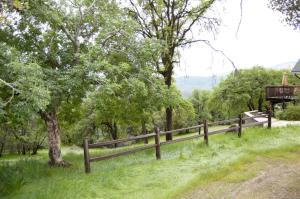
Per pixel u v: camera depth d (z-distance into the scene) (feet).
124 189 26.21
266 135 48.14
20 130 82.02
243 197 21.62
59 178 30.17
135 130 107.34
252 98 140.46
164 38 55.67
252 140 44.93
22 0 32.53
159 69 54.75
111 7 45.85
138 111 49.90
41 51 39.22
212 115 187.62
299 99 82.43
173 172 30.32
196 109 172.86
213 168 29.27
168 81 57.93
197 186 24.61
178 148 45.37
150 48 43.68
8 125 48.88
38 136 82.99
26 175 32.27
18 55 30.73
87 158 31.78
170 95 46.14
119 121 67.97
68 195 24.20
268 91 94.63
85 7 42.70
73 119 52.90
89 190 25.57
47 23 38.17
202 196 22.44
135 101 46.09
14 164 38.01
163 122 110.83
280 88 90.74
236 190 23.22
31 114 28.27
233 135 49.67
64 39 41.68
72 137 99.81
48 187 26.35
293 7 22.54
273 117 86.79
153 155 42.16
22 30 38.27
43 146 91.86
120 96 44.55
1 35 37.52
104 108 44.91
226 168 28.89
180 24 56.24
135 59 43.86
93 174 30.89
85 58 34.60
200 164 32.50
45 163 40.57
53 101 35.53
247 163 31.01
